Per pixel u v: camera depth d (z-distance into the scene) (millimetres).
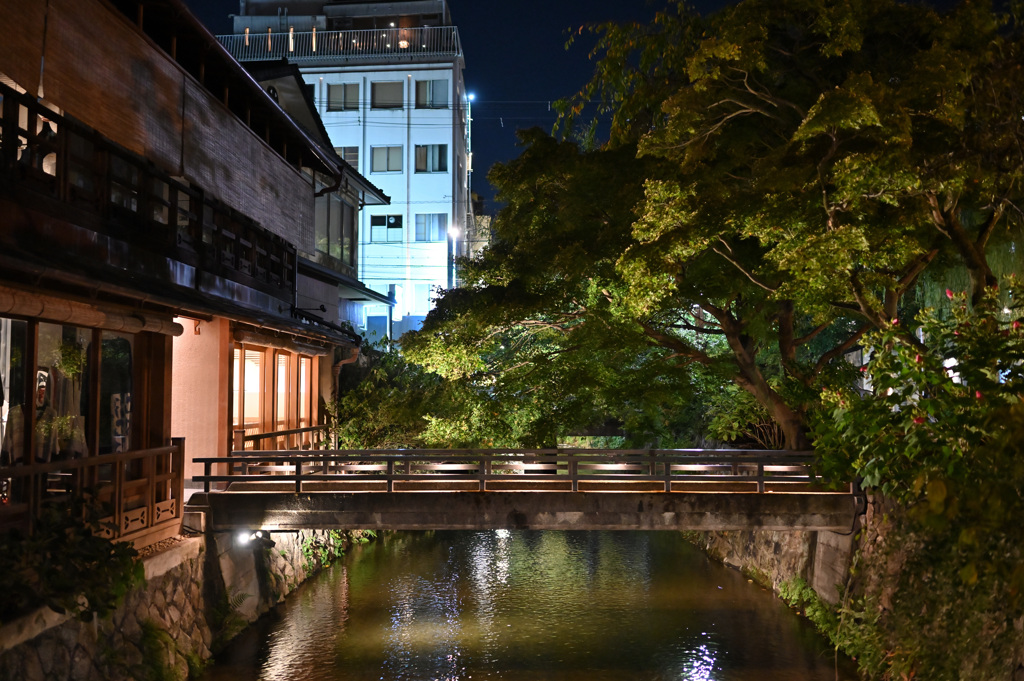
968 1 10633
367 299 31516
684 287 15789
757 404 21203
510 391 17156
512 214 16938
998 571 7422
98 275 9531
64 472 9648
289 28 45781
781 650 12734
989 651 8852
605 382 17188
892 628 11188
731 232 13219
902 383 10258
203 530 12797
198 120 14547
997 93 10695
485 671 11766
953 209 11727
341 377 25016
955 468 9031
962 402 9516
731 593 16562
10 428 8719
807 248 11055
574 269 15367
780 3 11414
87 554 8750
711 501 13266
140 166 12648
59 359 9680
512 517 13156
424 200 44000
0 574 7680
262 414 17859
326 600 15805
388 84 44281
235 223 16656
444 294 16969
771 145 13828
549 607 15383
